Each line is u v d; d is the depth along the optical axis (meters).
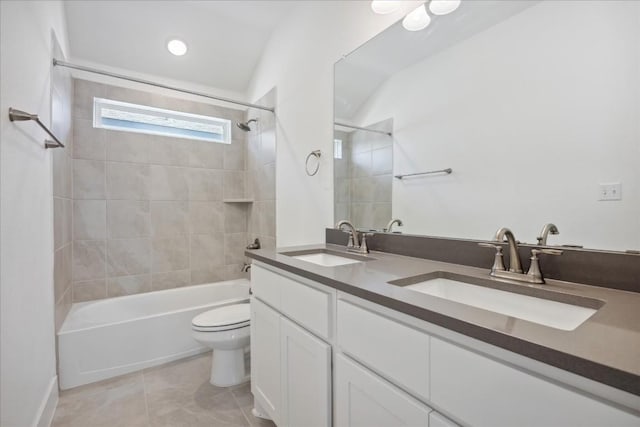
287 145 2.39
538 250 0.93
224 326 1.79
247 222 3.17
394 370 0.77
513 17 1.08
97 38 2.33
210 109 2.99
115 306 2.40
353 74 1.77
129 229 2.60
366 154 1.70
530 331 0.55
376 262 1.28
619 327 0.57
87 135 2.43
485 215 1.17
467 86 1.23
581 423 0.46
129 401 1.69
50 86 1.68
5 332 1.04
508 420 0.54
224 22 2.46
